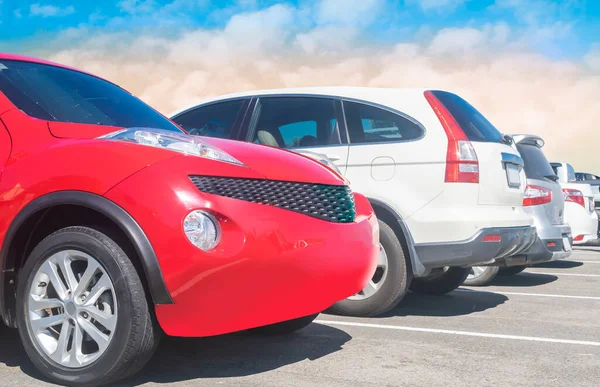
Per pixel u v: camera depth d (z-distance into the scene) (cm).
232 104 543
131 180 273
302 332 411
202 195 272
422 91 480
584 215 896
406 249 459
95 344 300
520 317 484
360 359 346
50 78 365
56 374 284
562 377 321
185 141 289
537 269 841
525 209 652
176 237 265
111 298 278
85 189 276
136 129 296
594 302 560
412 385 302
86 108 356
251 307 279
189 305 269
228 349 361
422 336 408
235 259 270
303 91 519
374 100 487
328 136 493
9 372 307
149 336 275
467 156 448
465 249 438
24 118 319
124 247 277
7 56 364
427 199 449
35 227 296
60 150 290
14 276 302
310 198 302
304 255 287
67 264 284
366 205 352
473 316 485
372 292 464
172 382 296
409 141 462
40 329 290
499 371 330
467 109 489
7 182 293
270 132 518
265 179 289
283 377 309
